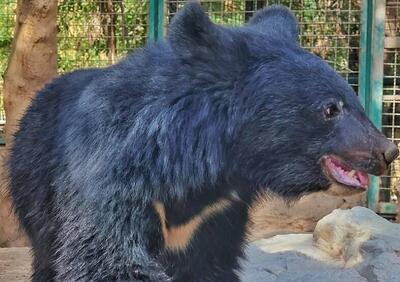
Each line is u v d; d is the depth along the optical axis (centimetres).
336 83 138
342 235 232
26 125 160
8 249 254
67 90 153
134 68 140
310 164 138
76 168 138
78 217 136
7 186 167
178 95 137
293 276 210
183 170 136
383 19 311
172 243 149
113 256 135
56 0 281
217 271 163
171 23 137
